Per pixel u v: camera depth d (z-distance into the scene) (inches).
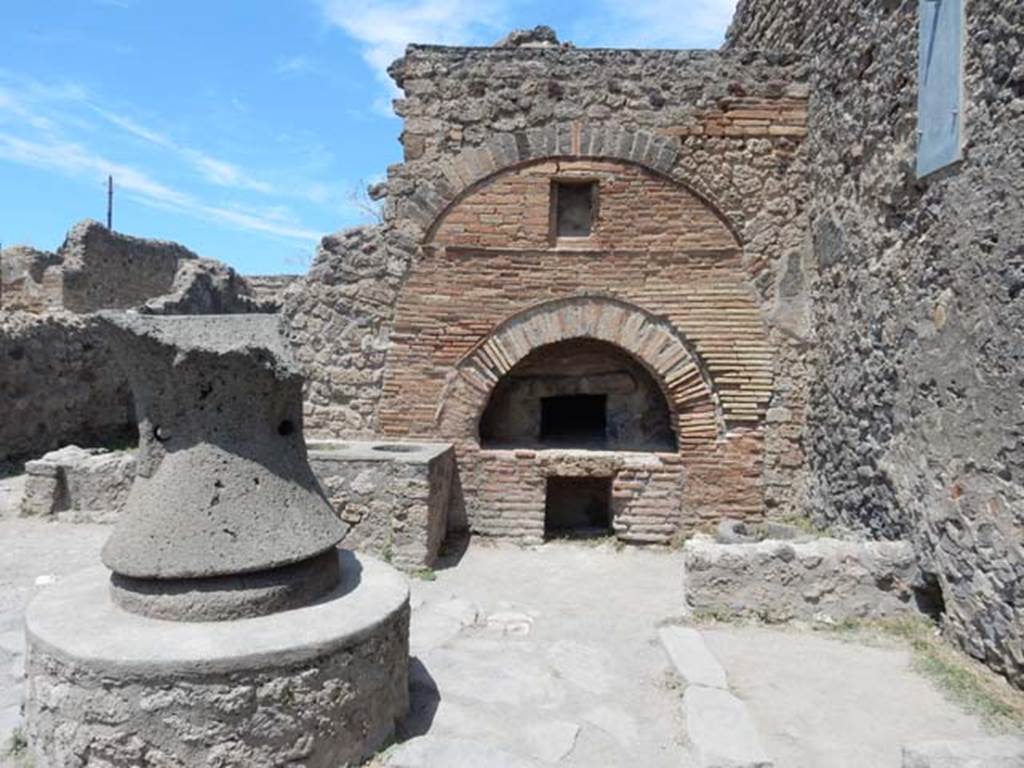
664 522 302.4
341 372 312.8
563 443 337.1
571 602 237.5
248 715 118.9
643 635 205.0
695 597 209.0
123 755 117.2
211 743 117.3
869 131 240.4
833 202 273.6
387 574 157.8
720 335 303.1
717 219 305.0
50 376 437.4
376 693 135.3
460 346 308.8
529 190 307.4
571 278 307.3
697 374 303.4
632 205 306.2
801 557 206.4
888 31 226.1
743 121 304.3
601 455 304.3
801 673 174.4
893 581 205.0
